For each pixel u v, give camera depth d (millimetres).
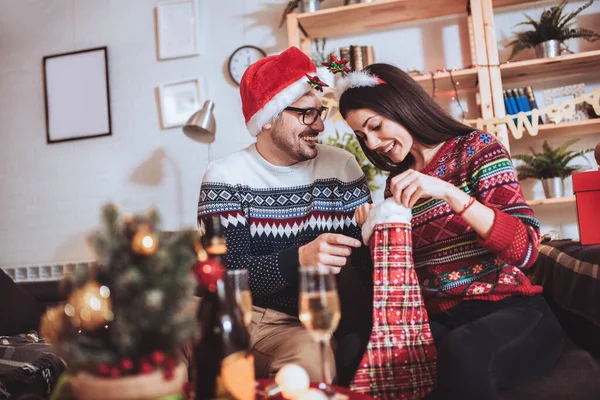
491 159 1425
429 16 3297
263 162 1841
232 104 3576
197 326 870
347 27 3367
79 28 3875
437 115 1533
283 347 1510
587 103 2961
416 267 1535
